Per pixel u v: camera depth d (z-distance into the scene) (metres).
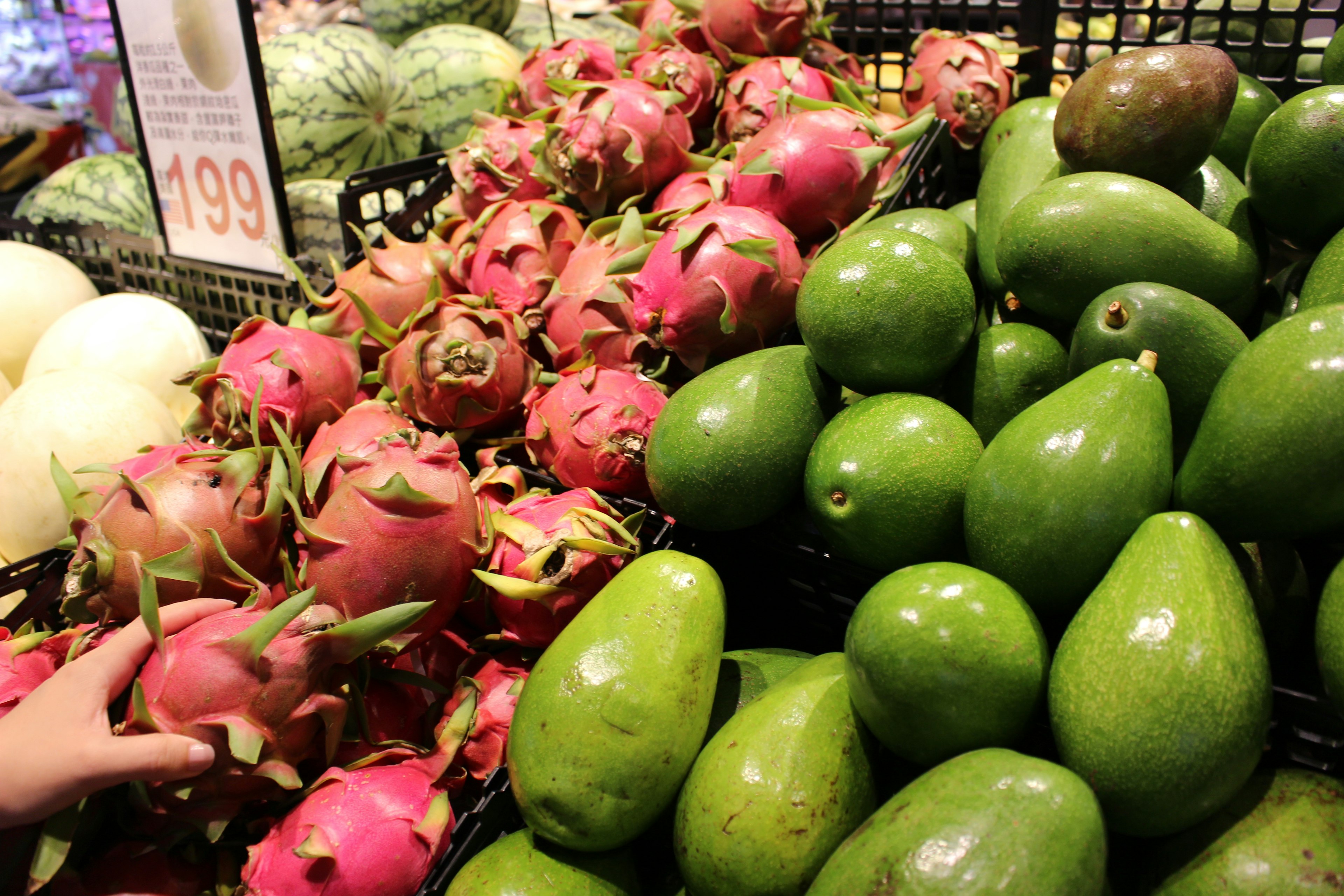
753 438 0.87
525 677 0.88
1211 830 0.62
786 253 1.01
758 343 1.04
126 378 1.47
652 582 0.80
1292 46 1.31
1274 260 1.00
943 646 0.64
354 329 1.21
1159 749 0.59
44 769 0.68
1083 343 0.80
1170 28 1.96
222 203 1.53
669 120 1.22
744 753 0.71
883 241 0.86
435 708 0.88
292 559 0.91
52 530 1.25
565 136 1.19
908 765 0.74
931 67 1.42
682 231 1.00
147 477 0.84
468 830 0.79
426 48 2.19
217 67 1.41
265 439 1.05
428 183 1.56
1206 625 0.60
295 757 0.74
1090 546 0.68
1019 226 0.88
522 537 0.88
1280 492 0.66
